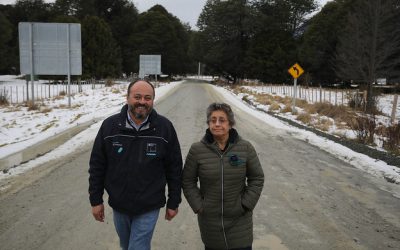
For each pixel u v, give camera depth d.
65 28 22.77
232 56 70.56
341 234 5.61
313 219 6.18
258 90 44.41
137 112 3.52
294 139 13.57
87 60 59.53
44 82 55.94
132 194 3.60
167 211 3.87
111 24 82.38
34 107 21.25
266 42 65.69
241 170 3.62
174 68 84.44
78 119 17.59
